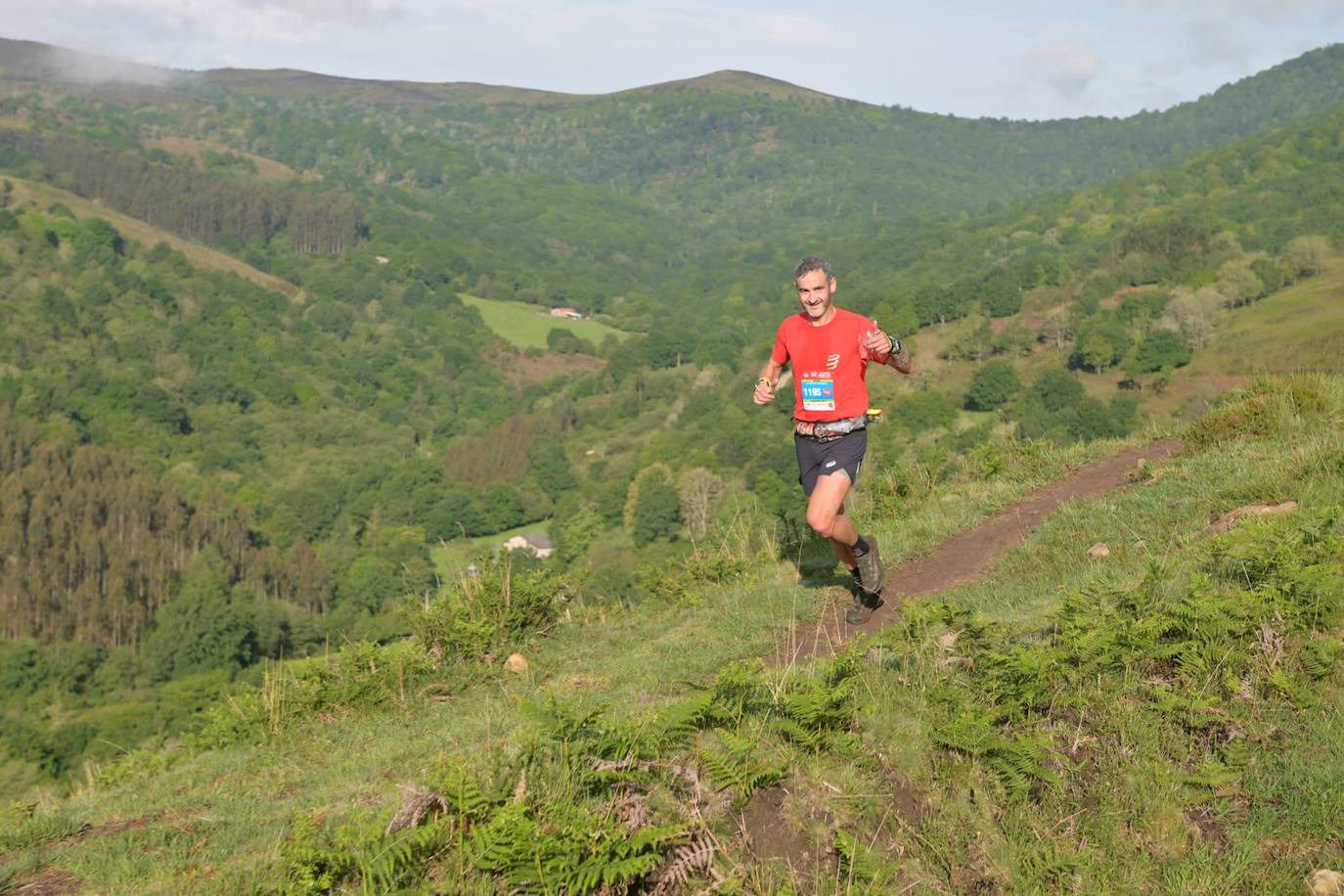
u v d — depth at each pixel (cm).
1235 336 13312
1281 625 426
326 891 330
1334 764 347
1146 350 12769
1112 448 986
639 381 18938
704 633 647
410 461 14888
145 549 10475
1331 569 449
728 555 833
